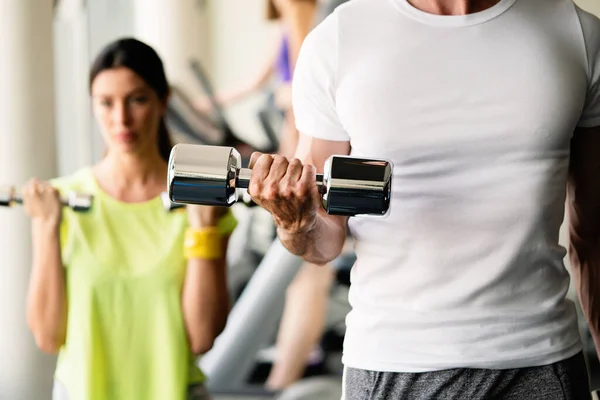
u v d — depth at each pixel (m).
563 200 2.04
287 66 6.29
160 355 2.95
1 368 3.79
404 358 2.00
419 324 2.00
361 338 2.08
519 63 1.98
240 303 4.44
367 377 2.05
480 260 1.98
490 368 1.97
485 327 1.97
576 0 3.05
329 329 5.78
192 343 2.98
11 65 3.79
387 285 2.04
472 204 1.98
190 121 6.08
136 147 3.06
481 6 2.02
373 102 2.01
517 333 1.98
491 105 1.98
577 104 1.99
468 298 1.98
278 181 1.75
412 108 2.00
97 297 2.96
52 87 3.89
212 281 2.97
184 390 2.94
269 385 5.20
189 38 7.91
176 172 1.75
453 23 2.01
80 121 7.43
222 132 6.22
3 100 3.79
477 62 1.99
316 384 4.80
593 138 2.12
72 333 2.96
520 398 1.99
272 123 6.41
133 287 2.96
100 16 7.67
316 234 2.04
